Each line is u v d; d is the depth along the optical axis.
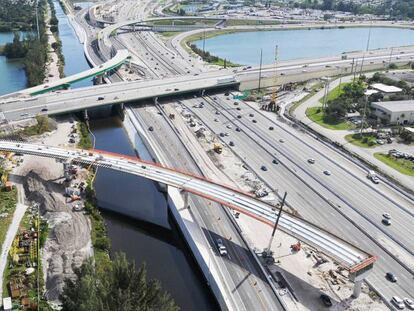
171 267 154.75
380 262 148.00
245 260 145.38
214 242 153.50
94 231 158.62
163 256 160.00
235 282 135.50
